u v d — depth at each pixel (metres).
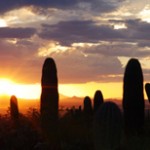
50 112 18.75
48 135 18.75
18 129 19.69
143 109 20.81
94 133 8.68
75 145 17.59
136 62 20.75
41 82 18.98
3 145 18.58
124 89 20.91
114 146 8.56
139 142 16.19
